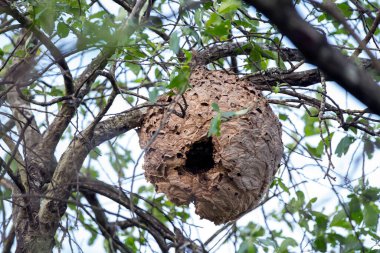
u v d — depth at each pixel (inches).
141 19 265.6
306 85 305.0
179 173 279.7
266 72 290.2
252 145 279.1
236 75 301.9
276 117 294.5
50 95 302.0
